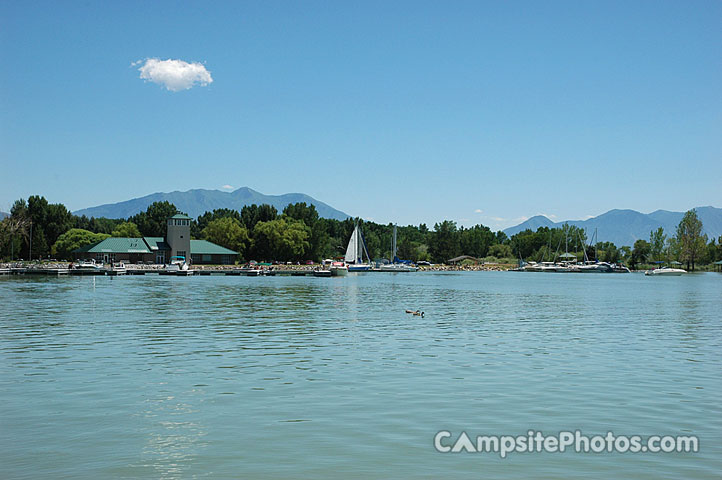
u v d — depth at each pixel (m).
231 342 37.94
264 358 32.12
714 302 79.50
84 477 15.45
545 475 15.96
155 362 30.75
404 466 16.41
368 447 17.83
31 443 18.00
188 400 22.98
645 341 39.53
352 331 43.97
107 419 20.42
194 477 15.48
